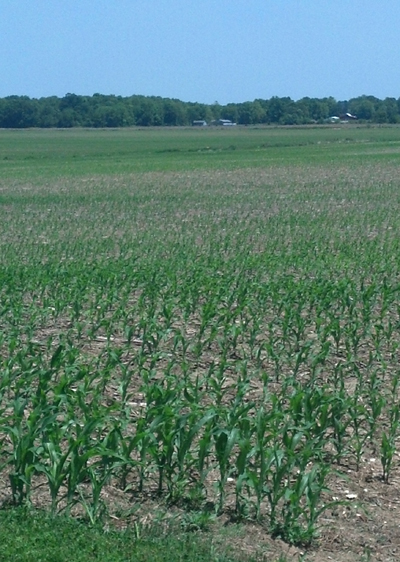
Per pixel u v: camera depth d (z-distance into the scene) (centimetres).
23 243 2898
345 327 1583
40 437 990
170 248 2717
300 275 2227
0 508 850
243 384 1059
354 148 10044
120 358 1413
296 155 8669
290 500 836
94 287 1895
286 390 1259
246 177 5922
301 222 3428
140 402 1216
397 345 1461
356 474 986
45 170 6850
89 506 859
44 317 1694
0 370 1294
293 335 1599
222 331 1636
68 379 1103
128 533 791
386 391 1288
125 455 889
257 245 2839
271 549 802
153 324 1498
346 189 4938
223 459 868
